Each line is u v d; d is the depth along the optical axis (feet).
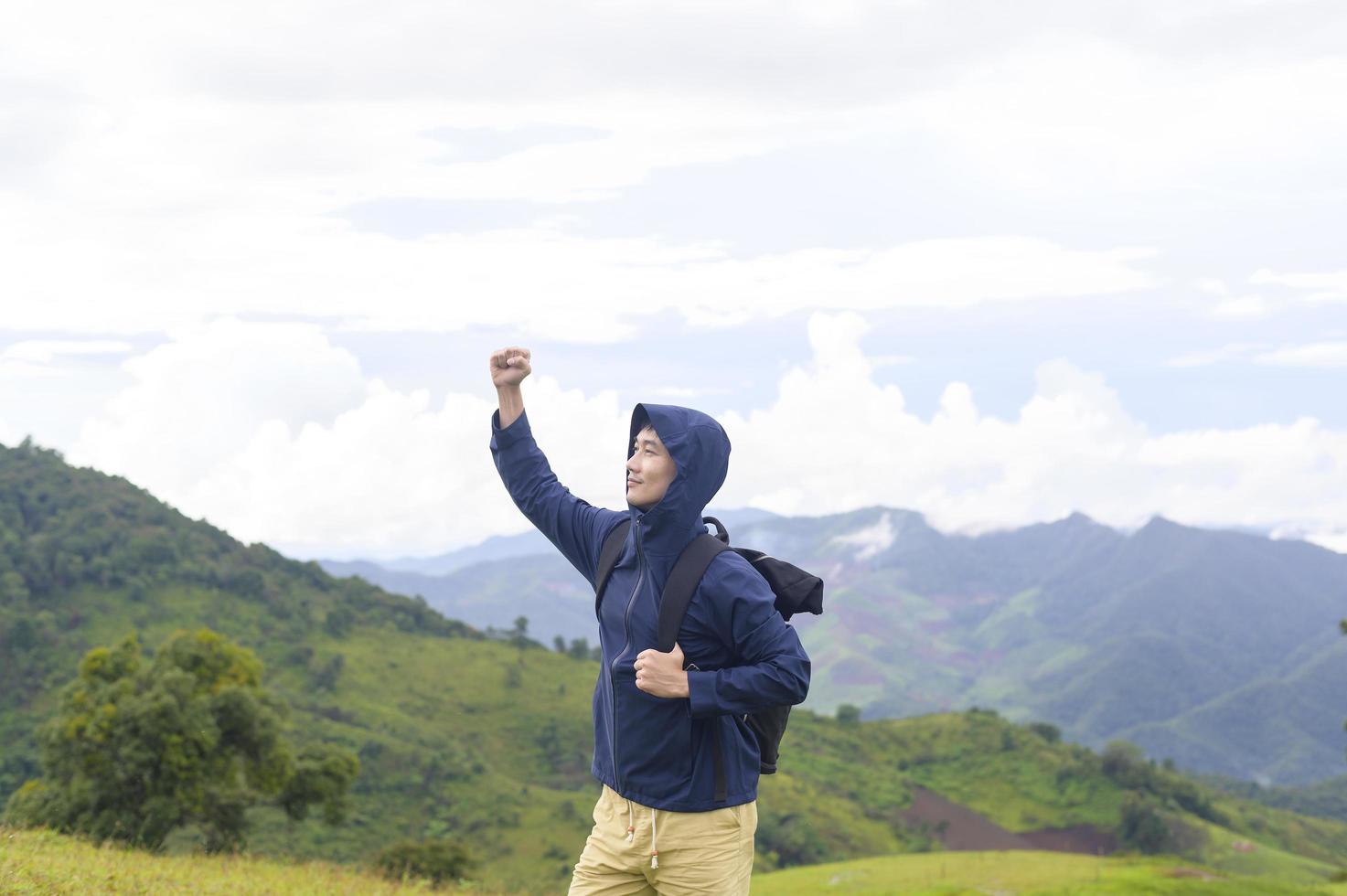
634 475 12.23
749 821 12.25
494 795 384.88
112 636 485.97
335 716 446.19
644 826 11.98
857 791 506.89
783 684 11.41
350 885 41.42
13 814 116.37
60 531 558.56
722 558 11.93
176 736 117.91
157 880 29.01
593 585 13.44
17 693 411.13
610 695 12.23
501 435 14.03
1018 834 485.56
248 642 519.60
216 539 613.93
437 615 625.82
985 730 592.60
